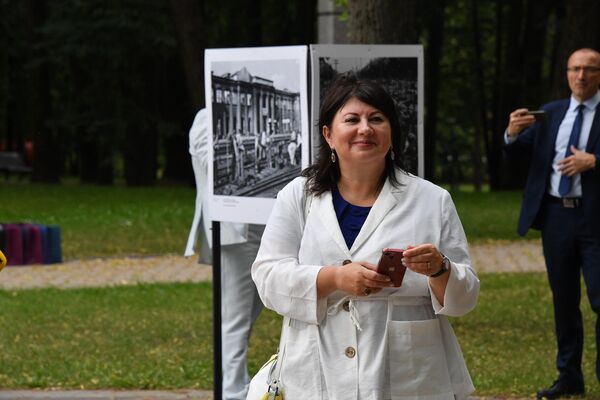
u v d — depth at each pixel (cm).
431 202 443
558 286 822
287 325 446
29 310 1298
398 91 716
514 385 893
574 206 803
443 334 442
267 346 1079
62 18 3556
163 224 2280
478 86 4359
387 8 1079
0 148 6644
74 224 2288
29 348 1066
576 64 803
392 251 412
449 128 5159
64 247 1941
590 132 805
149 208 2695
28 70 4031
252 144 711
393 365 430
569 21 2898
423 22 3356
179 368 959
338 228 441
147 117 3788
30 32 3991
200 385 898
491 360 996
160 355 1027
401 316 433
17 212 2581
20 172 5303
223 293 797
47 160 4306
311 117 687
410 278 432
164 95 4153
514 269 1692
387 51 709
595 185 797
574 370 837
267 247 450
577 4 2880
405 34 1087
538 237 2117
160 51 3525
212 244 745
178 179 4266
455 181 5297
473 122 4925
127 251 1912
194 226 805
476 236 2138
